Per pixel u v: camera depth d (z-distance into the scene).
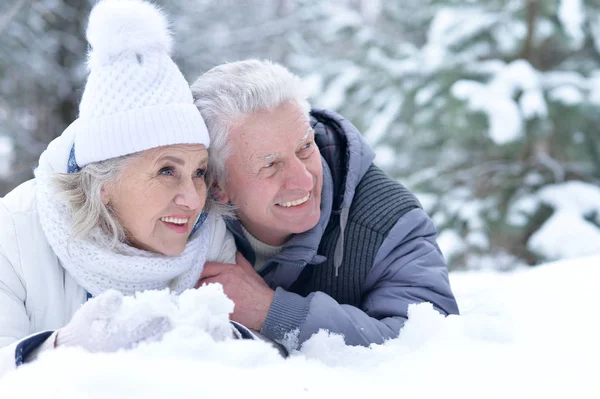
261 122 1.75
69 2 6.70
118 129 1.53
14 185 6.95
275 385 1.09
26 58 6.54
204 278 1.78
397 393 1.15
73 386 1.01
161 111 1.54
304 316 1.65
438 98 5.16
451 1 5.51
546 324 1.71
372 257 1.87
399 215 1.89
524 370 1.28
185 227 1.64
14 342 1.48
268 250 2.01
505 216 5.08
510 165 5.34
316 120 2.13
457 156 5.66
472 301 2.10
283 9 8.51
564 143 5.21
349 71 5.84
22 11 6.29
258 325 1.68
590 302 1.95
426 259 1.87
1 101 7.00
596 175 5.31
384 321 1.75
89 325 1.29
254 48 7.88
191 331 1.21
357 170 1.96
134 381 1.02
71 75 6.76
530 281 2.36
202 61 7.27
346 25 6.20
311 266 1.99
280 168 1.78
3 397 1.02
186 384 1.03
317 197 1.85
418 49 6.29
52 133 7.06
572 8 5.04
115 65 1.55
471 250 5.14
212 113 1.78
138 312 1.28
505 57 5.36
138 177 1.55
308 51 7.36
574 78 4.92
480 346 1.47
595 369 1.28
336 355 1.52
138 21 1.56
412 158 5.80
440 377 1.25
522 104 4.73
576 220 4.71
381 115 5.51
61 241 1.58
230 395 1.03
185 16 7.36
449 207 5.25
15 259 1.60
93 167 1.56
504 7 5.25
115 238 1.58
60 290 1.63
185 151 1.58
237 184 1.80
